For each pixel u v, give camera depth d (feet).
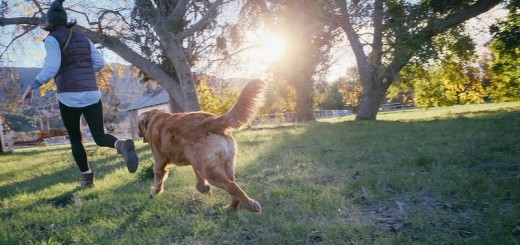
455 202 12.34
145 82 53.98
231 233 11.38
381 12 43.60
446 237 9.89
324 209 12.78
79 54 16.56
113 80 52.26
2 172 33.47
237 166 21.77
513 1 50.01
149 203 14.90
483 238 9.75
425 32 51.96
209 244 10.78
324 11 42.01
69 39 16.34
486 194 12.60
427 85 80.38
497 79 77.56
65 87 16.46
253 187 16.22
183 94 43.01
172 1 45.19
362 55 59.57
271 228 11.55
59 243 11.40
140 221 13.05
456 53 64.34
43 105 48.55
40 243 11.40
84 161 19.19
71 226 13.01
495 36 60.39
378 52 49.49
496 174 15.26
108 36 43.73
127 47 44.70
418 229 10.80
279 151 27.17
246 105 12.72
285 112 132.98
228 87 53.57
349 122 57.52
